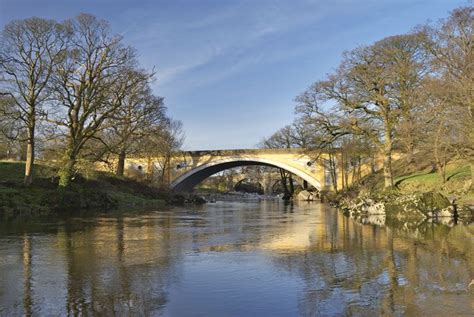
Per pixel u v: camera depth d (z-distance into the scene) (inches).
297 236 922.1
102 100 1857.8
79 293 456.1
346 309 408.2
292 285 493.0
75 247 754.8
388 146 1990.7
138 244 798.5
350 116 2078.0
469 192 1555.1
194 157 3408.0
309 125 2246.6
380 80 1951.3
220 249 741.3
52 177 1945.1
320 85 2106.3
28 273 546.0
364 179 2778.1
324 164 3233.3
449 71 1411.2
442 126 1493.6
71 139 1873.8
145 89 2145.7
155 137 2343.8
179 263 616.1
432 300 432.1
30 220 1264.8
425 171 2285.9
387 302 427.8
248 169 5408.5
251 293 461.4
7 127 1737.2
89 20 1823.3
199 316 389.7
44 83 1774.1
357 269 573.9
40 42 1765.5
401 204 1385.3
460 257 652.7
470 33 1425.9
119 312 397.7
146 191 2645.2
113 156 2743.6
